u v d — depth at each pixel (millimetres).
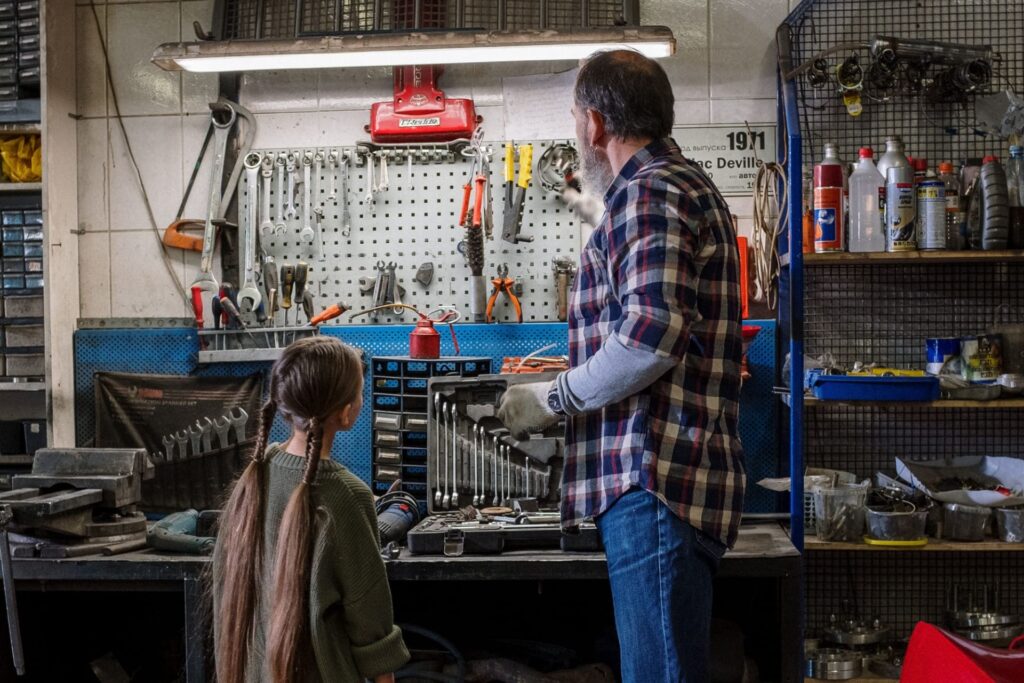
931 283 2963
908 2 2953
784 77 2744
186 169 3055
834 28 2971
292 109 3041
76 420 2994
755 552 2213
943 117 2938
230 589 1682
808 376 2645
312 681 1642
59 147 2959
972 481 2822
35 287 2914
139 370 2973
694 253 1654
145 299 3059
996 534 2693
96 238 3064
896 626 2988
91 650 2908
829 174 2654
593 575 2162
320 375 1701
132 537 2365
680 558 1635
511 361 2744
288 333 2902
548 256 2947
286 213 2998
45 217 2875
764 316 2932
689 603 1650
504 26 2824
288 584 1607
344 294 2996
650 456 1646
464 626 3018
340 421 1777
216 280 3027
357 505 1721
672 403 1665
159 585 2250
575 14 2961
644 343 1554
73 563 2221
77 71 3080
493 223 2963
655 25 2816
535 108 2971
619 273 1645
